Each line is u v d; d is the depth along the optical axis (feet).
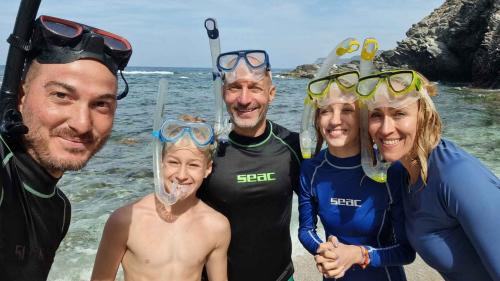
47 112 2.00
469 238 2.36
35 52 2.03
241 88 3.44
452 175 2.38
